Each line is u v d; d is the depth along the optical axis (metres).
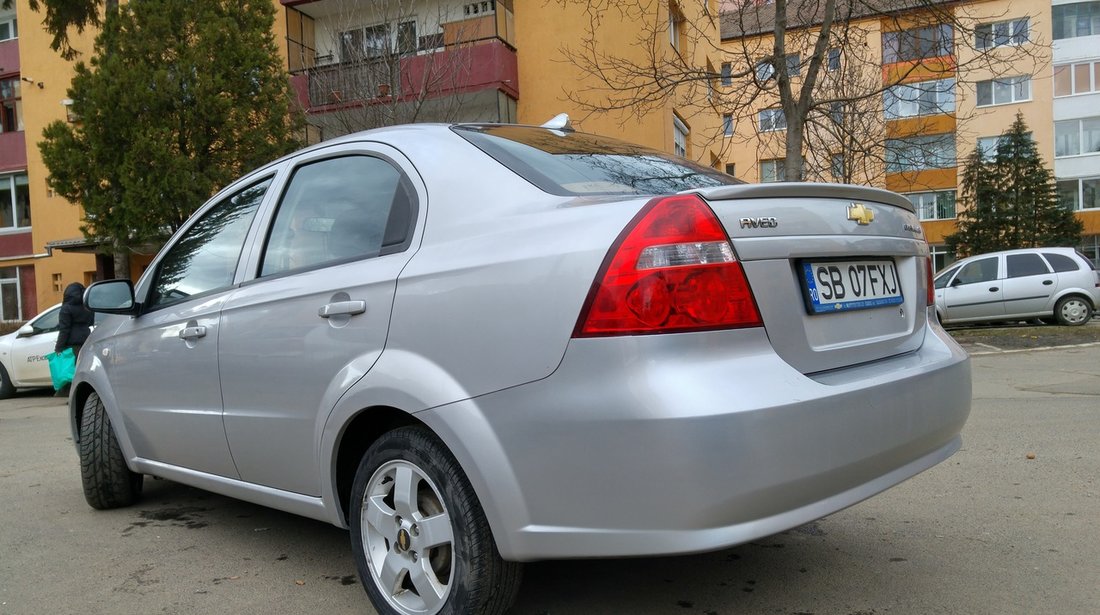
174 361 3.48
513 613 2.73
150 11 14.24
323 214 3.00
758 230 2.20
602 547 2.05
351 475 2.83
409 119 13.91
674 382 1.96
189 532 3.83
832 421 2.13
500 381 2.19
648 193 2.52
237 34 14.44
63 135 14.27
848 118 15.93
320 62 16.14
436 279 2.40
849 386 2.24
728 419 1.94
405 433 2.48
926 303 2.91
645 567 3.15
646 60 15.94
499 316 2.21
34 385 11.31
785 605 2.76
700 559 3.23
